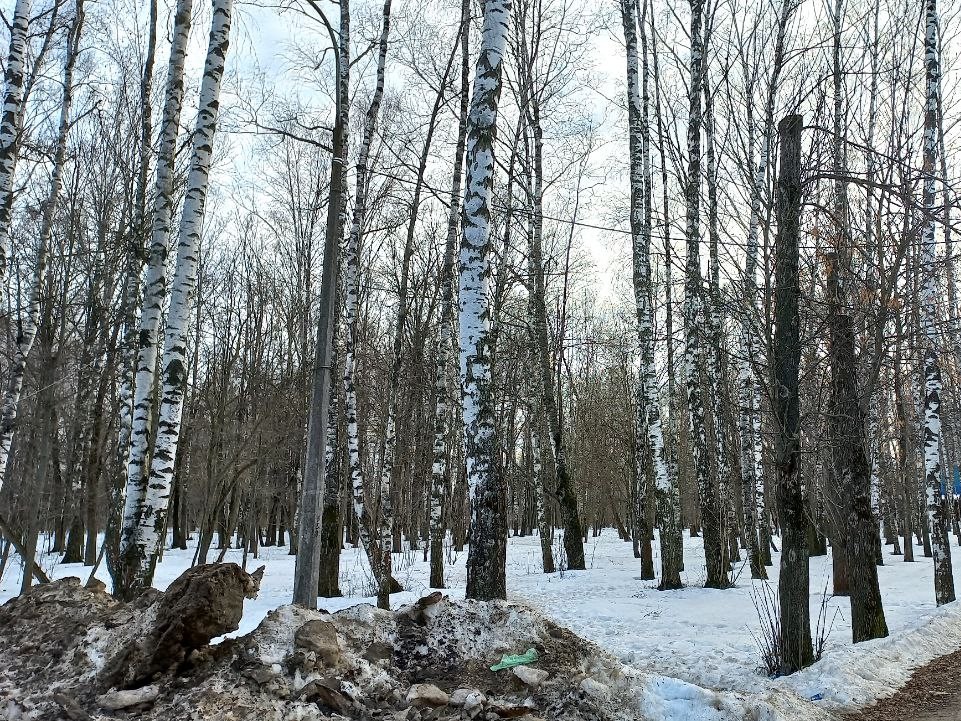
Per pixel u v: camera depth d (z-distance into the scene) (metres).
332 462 14.51
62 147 14.69
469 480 8.80
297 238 25.39
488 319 9.01
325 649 5.19
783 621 7.53
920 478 25.38
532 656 5.56
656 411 16.19
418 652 5.68
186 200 9.52
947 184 7.68
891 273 7.99
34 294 13.39
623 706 5.20
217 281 28.30
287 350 27.67
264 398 20.11
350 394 14.70
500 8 9.26
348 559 23.75
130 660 5.04
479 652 5.68
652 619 11.27
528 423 25.72
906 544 22.33
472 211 9.05
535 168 20.25
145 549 8.87
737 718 5.08
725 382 14.44
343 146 8.52
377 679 5.24
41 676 5.20
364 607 6.10
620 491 36.03
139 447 9.29
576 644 5.77
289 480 28.17
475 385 8.83
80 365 14.11
